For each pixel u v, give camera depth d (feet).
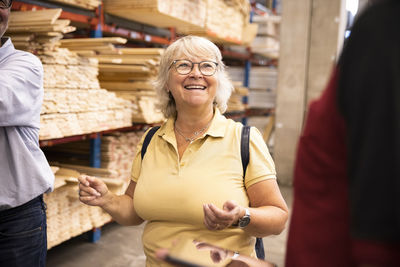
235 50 25.79
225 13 17.79
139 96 12.55
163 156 5.44
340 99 1.98
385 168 1.66
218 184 5.02
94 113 10.42
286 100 22.43
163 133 5.60
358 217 1.72
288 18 22.06
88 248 12.03
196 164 5.16
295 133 22.27
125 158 13.24
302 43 21.81
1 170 5.37
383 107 1.70
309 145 2.26
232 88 6.07
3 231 5.48
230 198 4.98
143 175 5.45
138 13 12.07
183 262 2.64
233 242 5.10
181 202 5.04
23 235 5.61
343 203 2.11
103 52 10.77
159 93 5.98
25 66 5.29
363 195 1.70
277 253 12.13
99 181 5.64
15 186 5.42
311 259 2.21
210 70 5.42
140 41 16.72
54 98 8.96
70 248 11.96
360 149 1.79
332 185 2.16
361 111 1.80
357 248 1.72
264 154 5.22
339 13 21.01
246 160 5.16
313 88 22.06
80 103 9.83
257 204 5.15
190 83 5.41
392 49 1.72
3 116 4.98
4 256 5.52
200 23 15.02
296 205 2.36
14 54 5.50
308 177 2.27
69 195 10.35
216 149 5.22
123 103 11.69
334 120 2.10
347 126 1.94
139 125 13.96
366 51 1.82
